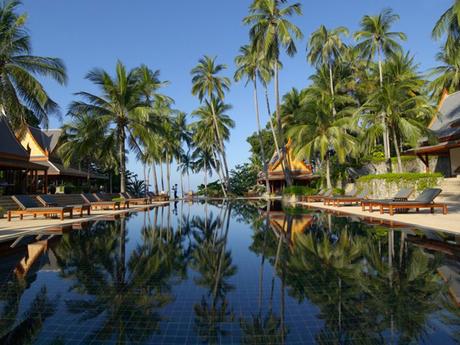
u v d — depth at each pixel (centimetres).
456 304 323
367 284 391
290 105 3509
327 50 3002
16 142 2286
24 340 256
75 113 2111
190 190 5144
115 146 2442
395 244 643
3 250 636
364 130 2350
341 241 688
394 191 1969
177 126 4331
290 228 922
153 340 256
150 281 423
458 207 1427
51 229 966
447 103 2564
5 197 1623
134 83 2362
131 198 2394
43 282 416
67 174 2920
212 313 310
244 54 3334
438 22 1565
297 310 315
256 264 511
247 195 4459
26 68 1570
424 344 244
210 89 3731
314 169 4153
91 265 511
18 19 1523
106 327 281
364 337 257
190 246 683
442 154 2445
